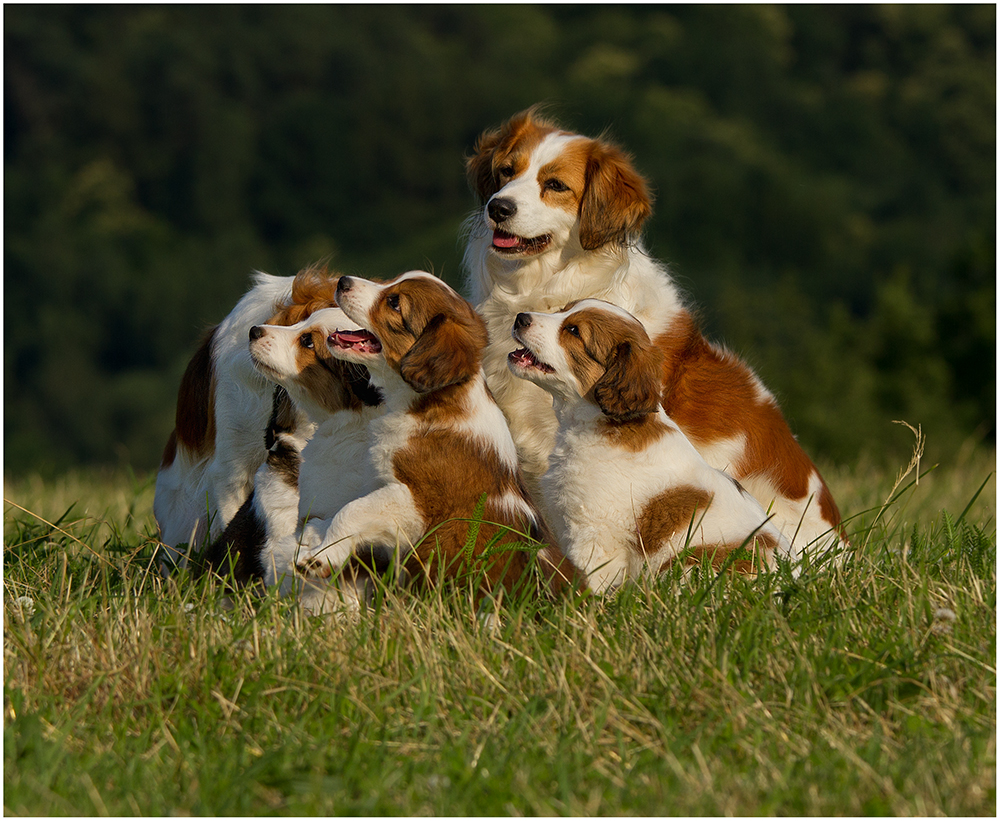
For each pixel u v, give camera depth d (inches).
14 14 2979.8
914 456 282.2
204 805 154.0
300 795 156.6
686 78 3363.7
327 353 223.1
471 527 211.6
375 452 217.9
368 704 179.8
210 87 2787.9
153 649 191.8
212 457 270.1
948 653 190.9
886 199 3026.6
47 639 197.6
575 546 236.8
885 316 1481.3
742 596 209.2
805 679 183.6
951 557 243.6
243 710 178.2
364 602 221.8
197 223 2645.2
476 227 295.6
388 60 3117.6
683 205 2586.1
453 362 214.4
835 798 156.9
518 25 3750.0
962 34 3848.4
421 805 156.3
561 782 156.5
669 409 272.4
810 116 3280.0
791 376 1435.8
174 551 267.7
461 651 190.5
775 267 2596.0
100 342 2321.6
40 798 153.9
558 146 277.4
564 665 186.2
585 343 231.5
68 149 2719.0
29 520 363.6
